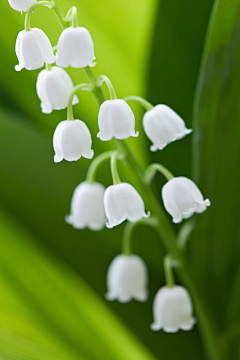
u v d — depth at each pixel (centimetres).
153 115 20
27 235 24
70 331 23
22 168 24
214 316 24
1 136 24
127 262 23
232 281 24
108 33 23
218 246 23
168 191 20
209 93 20
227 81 20
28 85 24
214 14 19
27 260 24
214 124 21
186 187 20
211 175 22
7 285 24
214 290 24
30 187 24
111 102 19
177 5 23
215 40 20
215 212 22
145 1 23
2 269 24
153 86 24
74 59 19
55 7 19
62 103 20
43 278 24
